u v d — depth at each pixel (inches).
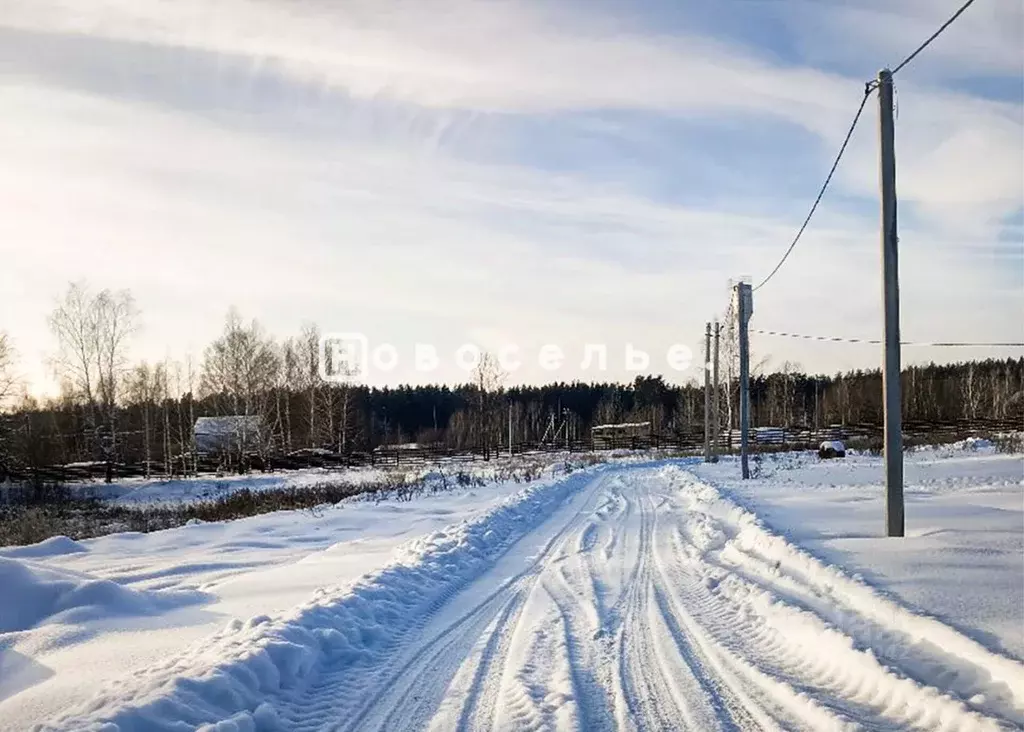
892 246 433.1
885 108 439.5
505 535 542.0
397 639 267.9
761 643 248.4
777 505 567.8
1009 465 896.9
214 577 423.8
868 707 182.4
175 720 174.9
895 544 344.5
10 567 331.0
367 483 1237.1
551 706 194.4
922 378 3543.3
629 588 345.4
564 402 4399.6
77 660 247.1
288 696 205.0
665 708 192.9
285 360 2231.8
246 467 1854.1
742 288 1008.2
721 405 2778.1
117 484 1533.0
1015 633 197.8
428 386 4500.5
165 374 2263.8
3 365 1555.1
